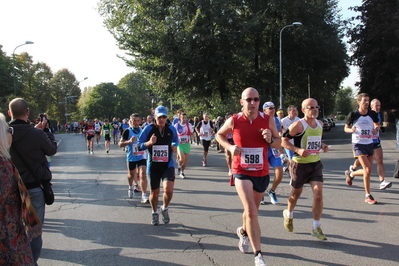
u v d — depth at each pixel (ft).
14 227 8.50
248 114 13.39
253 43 110.83
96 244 15.56
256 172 13.35
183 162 33.32
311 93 125.39
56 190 28.45
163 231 17.25
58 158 55.06
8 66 166.50
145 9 93.86
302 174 15.72
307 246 14.76
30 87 204.85
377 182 28.43
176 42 91.25
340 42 112.88
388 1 98.99
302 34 101.24
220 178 33.06
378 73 106.93
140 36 92.58
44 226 18.38
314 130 15.55
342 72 121.49
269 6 101.09
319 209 15.31
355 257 13.52
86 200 24.50
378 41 104.47
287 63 104.94
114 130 90.27
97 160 51.11
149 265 13.19
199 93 100.22
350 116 22.31
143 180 23.59
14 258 8.39
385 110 127.54
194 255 14.07
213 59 93.20
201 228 17.62
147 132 18.17
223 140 13.66
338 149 58.29
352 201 22.21
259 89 106.01
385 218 18.48
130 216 20.17
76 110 280.10
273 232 16.67
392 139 74.08
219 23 90.84
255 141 13.28
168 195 18.13
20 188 8.71
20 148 11.93
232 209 21.29
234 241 15.67
